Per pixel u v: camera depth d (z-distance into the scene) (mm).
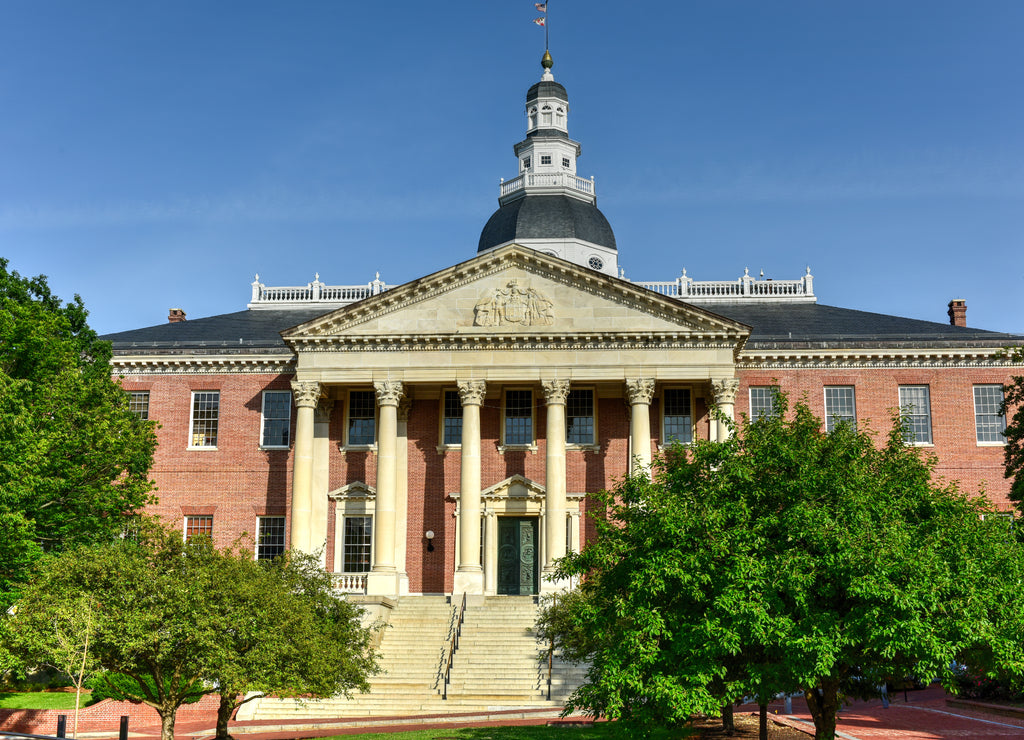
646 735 25594
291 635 31750
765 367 57344
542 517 56125
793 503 25141
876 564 22875
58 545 42281
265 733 37375
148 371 59375
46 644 29109
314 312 67062
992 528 25250
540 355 53938
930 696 47781
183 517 57812
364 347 54844
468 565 52125
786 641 23219
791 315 62719
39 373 43375
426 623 49688
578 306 54094
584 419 57062
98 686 41188
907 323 60125
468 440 53438
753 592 23859
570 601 40812
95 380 46125
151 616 29344
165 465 58281
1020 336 56750
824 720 25953
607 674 24922
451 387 56938
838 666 25172
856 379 56875
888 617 22797
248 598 30984
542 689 43625
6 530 35906
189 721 41812
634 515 27188
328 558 56719
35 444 38188
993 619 23828
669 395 56875
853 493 24656
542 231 77312
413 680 45406
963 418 56062
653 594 25266
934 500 25578
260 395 58781
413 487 57188
